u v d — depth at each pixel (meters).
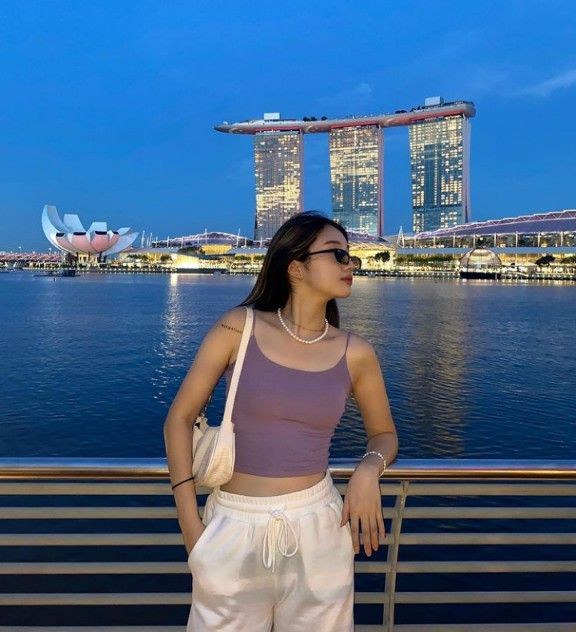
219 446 1.49
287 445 1.53
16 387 21.03
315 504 1.55
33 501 9.32
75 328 41.53
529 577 7.43
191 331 39.91
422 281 156.12
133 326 43.03
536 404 18.92
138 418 16.80
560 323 46.91
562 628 2.43
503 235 176.50
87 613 6.21
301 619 1.54
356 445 13.76
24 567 2.31
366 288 111.88
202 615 1.54
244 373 1.54
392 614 2.37
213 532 1.51
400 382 22.72
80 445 14.41
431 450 14.50
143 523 8.69
